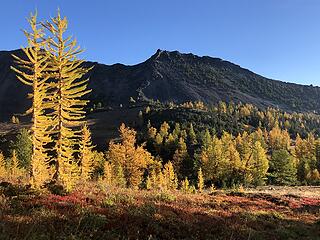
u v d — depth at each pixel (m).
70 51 31.81
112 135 180.00
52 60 31.41
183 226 15.23
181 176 99.00
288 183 89.50
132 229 13.26
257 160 84.62
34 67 28.91
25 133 86.81
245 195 32.91
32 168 29.66
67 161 33.00
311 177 92.94
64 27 31.38
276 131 161.75
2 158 74.25
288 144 153.25
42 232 10.86
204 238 14.37
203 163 86.19
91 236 11.36
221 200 26.45
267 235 16.66
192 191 56.78
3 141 150.75
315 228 20.03
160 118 184.12
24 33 28.33
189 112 187.75
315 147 113.25
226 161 85.50
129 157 69.00
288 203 29.97
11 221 11.59
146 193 25.19
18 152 85.31
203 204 23.02
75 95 33.00
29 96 29.14
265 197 32.03
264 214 22.17
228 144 104.19
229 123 185.38
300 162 101.31
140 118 187.00
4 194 17.72
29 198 16.33
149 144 131.12
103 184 27.48
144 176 94.88
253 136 133.50
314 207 29.25
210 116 188.50
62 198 17.48
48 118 30.61
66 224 12.30
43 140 30.22
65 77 32.81
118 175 61.75
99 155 87.38
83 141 55.81
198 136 135.62
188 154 110.94
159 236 13.61
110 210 15.23
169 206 18.80
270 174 89.56
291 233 17.67
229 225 17.00
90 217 13.27
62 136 32.97
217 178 85.94
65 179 25.33
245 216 20.38
